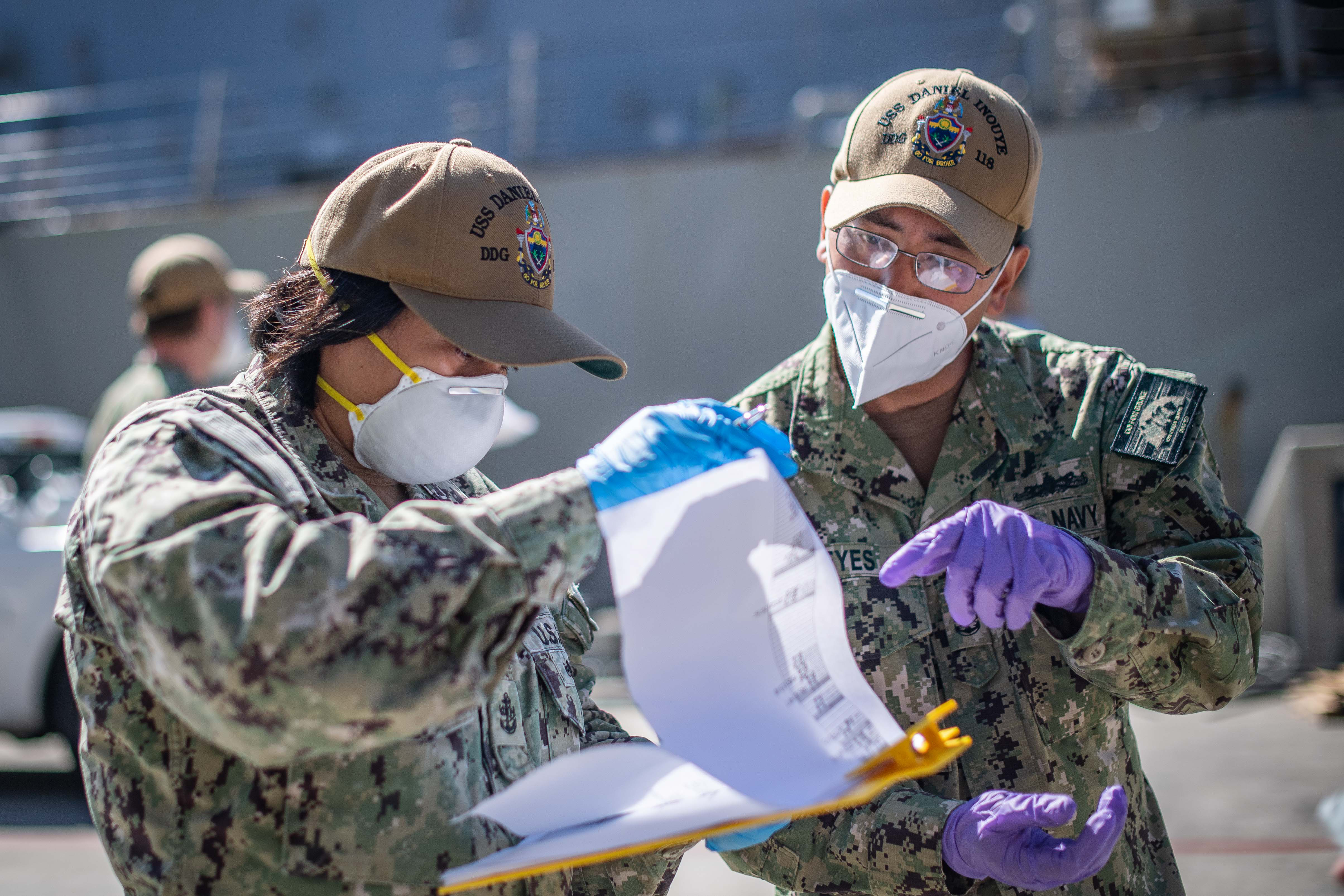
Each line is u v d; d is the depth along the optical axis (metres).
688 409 1.28
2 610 5.25
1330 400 8.45
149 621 1.07
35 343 11.27
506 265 1.32
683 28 14.00
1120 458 1.69
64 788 5.55
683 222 9.67
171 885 1.20
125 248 11.09
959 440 1.74
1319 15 9.20
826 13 13.52
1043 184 8.93
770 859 1.67
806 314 9.45
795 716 1.17
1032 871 1.34
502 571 1.12
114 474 1.16
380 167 1.33
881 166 1.66
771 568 1.22
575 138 13.96
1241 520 1.69
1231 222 8.60
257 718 1.06
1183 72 9.43
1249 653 1.58
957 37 12.74
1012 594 1.33
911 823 1.49
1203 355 8.66
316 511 1.25
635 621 1.14
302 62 15.55
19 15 16.58
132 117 15.67
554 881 1.37
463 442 1.37
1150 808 1.73
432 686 1.07
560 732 1.47
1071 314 8.87
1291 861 3.60
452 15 15.14
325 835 1.20
